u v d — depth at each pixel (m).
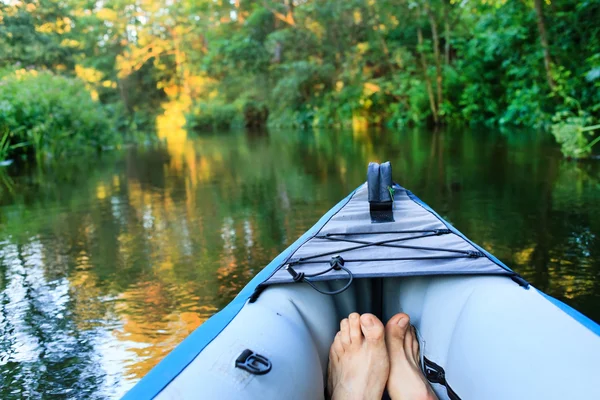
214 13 29.62
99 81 32.34
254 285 1.95
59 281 3.72
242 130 24.80
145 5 32.47
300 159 10.50
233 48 26.06
